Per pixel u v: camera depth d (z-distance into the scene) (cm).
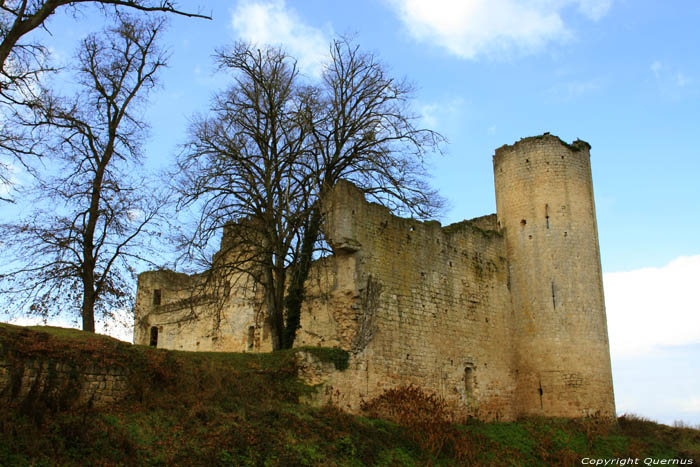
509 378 2844
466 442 2081
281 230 2289
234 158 2261
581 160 3134
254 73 2344
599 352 2883
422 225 2583
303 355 2034
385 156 2375
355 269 2216
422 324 2452
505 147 3191
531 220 3022
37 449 1263
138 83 2267
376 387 2181
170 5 1505
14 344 1458
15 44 1508
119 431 1422
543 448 2344
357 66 2512
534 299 2933
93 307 2011
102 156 2134
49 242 1933
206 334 3472
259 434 1592
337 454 1659
